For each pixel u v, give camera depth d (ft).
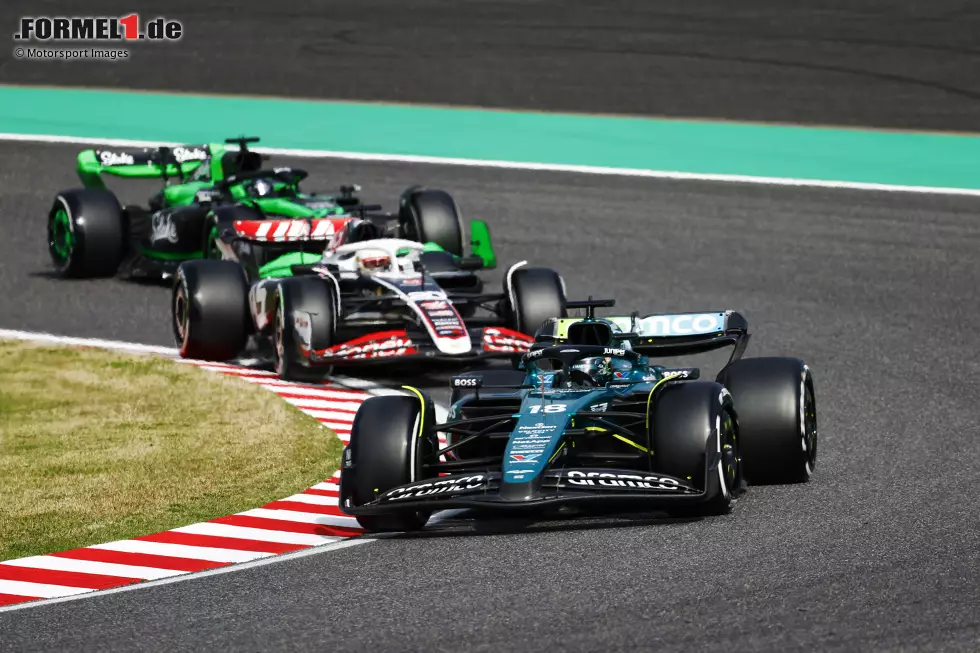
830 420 153.99
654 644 88.38
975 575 99.50
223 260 190.19
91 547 118.42
